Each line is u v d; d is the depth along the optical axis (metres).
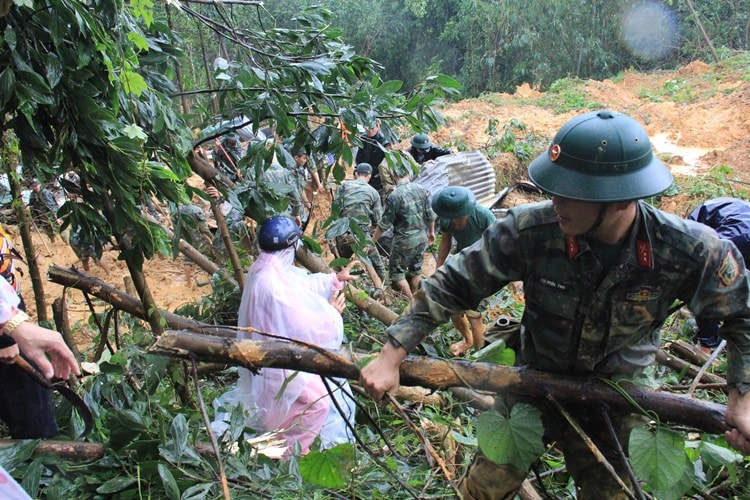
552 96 21.36
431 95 4.05
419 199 7.20
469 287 2.22
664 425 2.20
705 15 28.72
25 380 3.00
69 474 2.88
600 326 2.16
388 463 2.67
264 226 3.98
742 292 2.02
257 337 3.88
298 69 3.79
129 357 3.54
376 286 6.62
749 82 18.97
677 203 12.09
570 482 3.19
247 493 2.91
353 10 28.22
